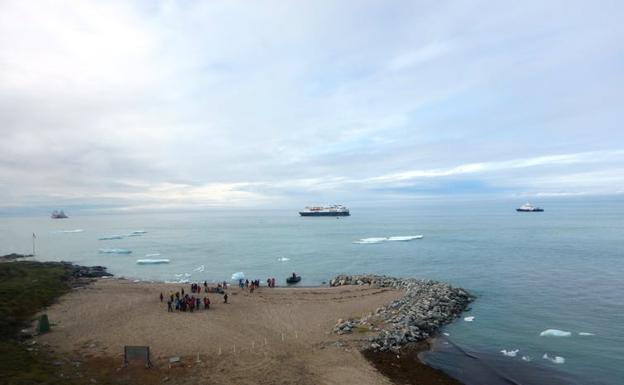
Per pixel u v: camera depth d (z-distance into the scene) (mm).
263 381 30391
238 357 35688
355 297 62531
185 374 31547
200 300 59719
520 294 68938
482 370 36281
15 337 40938
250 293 66562
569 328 50125
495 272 90750
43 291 63312
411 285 69375
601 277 82625
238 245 169250
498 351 41625
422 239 170375
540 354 41125
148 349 33469
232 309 54219
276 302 59094
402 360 37219
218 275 101375
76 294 65312
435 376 34031
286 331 44094
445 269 96938
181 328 44531
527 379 34938
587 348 43094
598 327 50594
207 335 42062
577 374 36312
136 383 29516
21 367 30438
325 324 47156
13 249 171750
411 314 50312
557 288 73250
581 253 116188
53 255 147625
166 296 63688
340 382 30844
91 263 125812
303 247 154500
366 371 33500
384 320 48625
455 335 46562
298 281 89875
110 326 45469
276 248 153875
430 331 47156
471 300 64562
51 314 51188
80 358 35000
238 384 29734
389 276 88750
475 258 112562
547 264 99375
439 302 58344
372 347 39469
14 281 70875
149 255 143250
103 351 37031
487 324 51344
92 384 28406
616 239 148875
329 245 158875
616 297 66125
